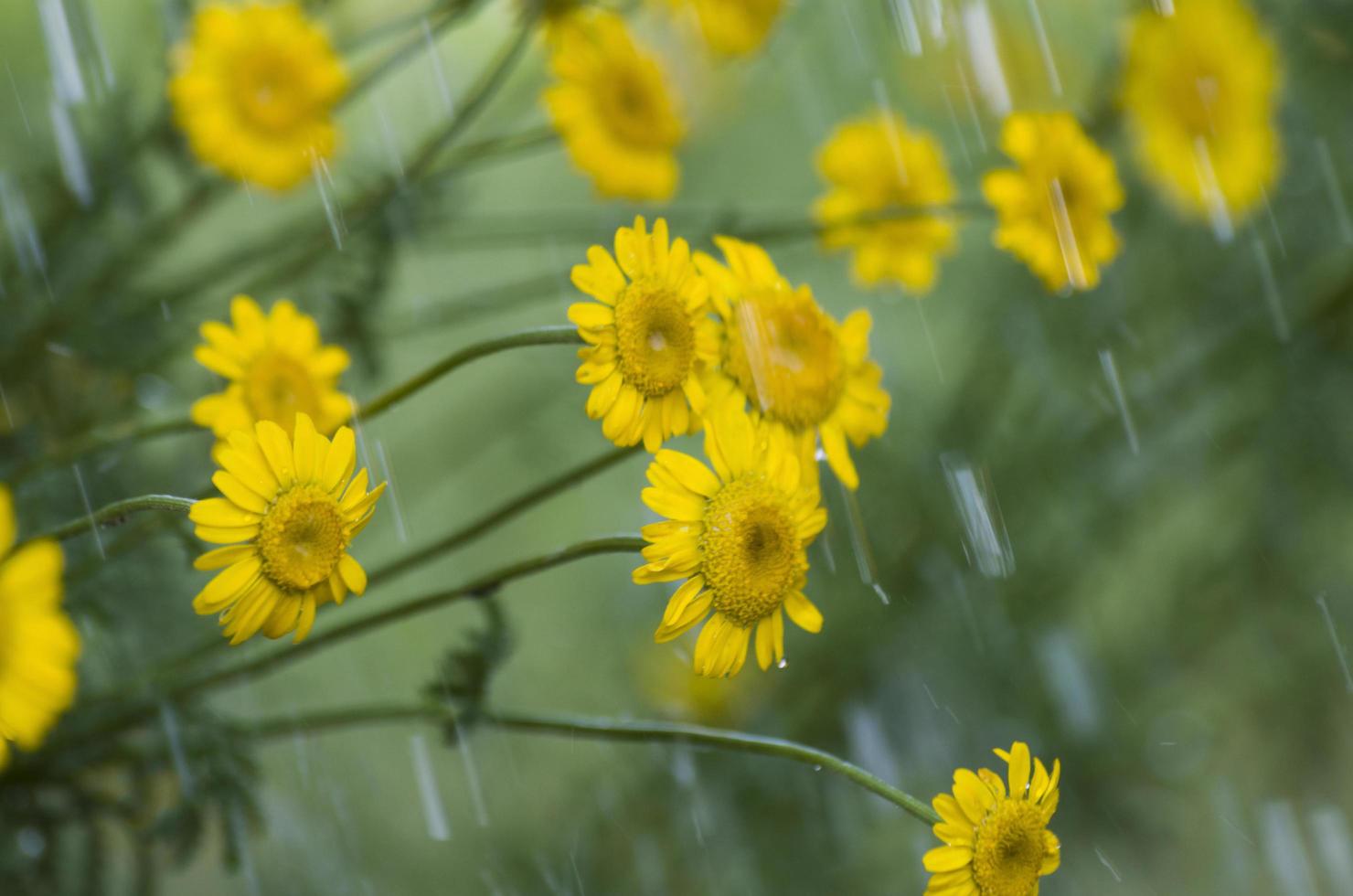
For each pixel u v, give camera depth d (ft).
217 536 2.01
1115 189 2.54
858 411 2.15
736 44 2.64
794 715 3.46
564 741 3.61
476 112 2.56
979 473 3.46
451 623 3.66
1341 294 3.36
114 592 2.37
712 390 2.11
